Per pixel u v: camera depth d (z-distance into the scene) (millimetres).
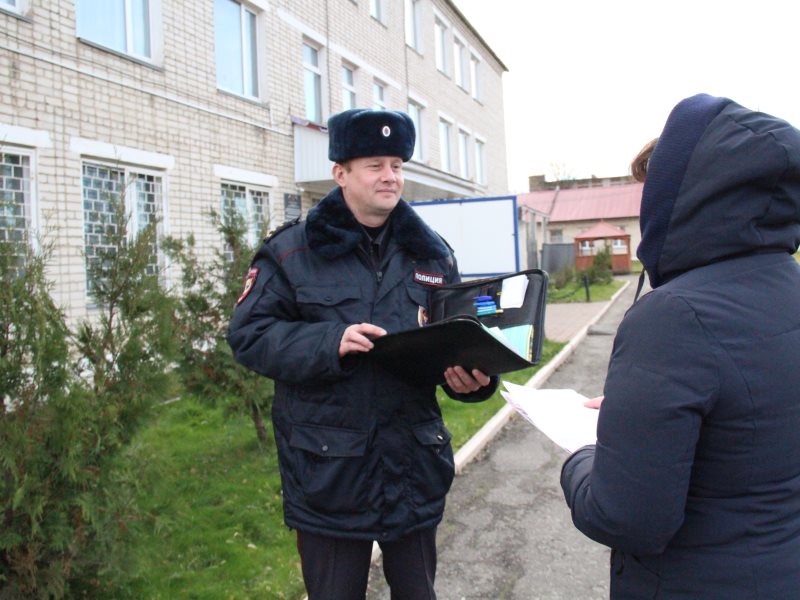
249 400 4719
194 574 3133
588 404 1827
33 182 6344
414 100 16703
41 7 6410
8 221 2689
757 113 1219
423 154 17547
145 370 2775
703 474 1219
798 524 1222
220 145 9000
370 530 1904
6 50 6066
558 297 20438
